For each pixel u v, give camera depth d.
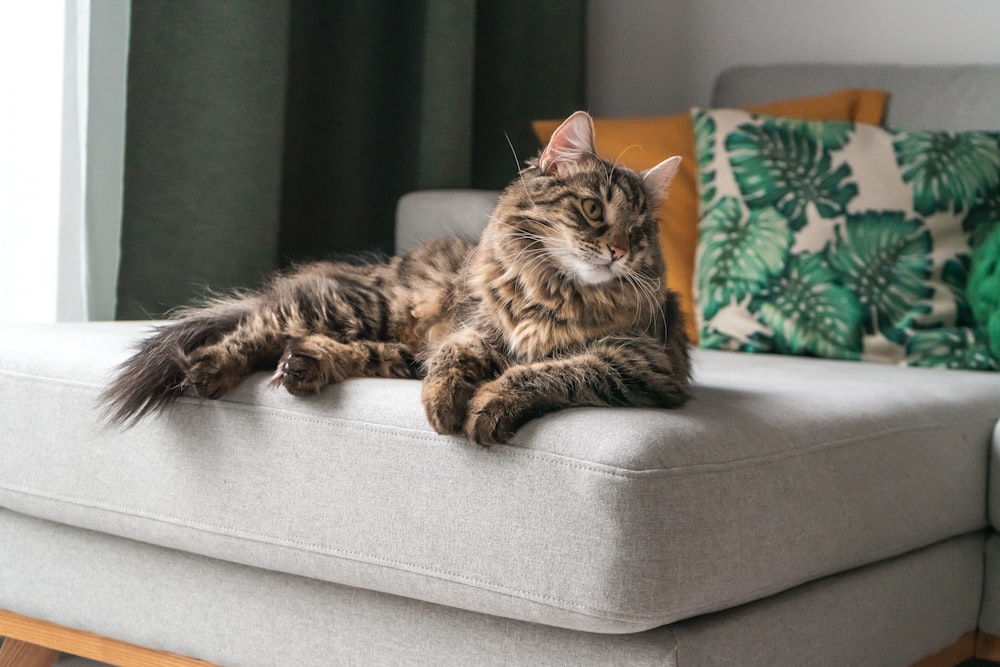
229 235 2.50
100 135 2.42
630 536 1.23
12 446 1.68
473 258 1.68
